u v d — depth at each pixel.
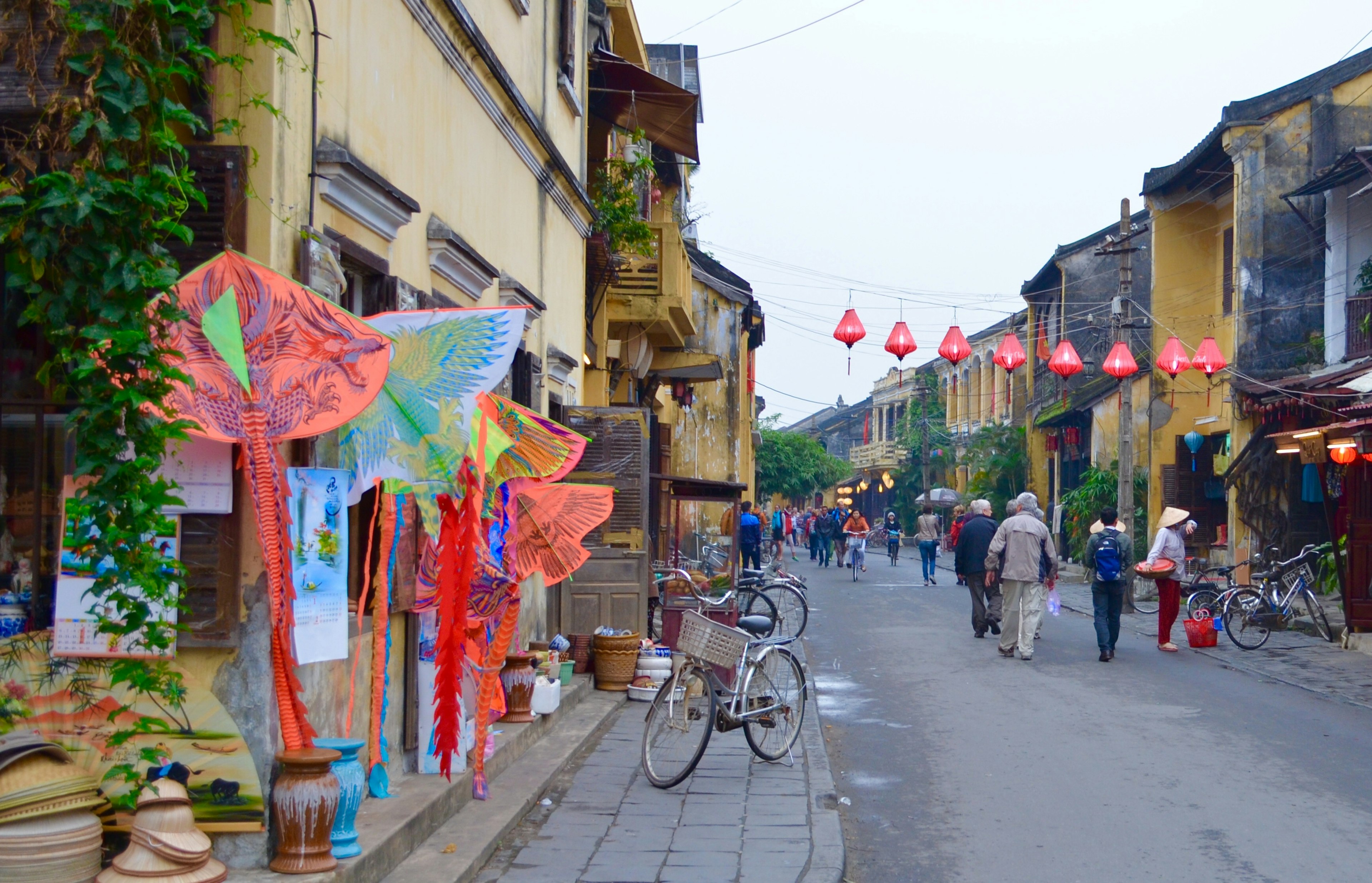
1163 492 25.66
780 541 36.69
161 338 4.54
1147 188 25.95
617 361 18.47
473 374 5.72
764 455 54.91
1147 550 25.31
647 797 7.40
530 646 9.97
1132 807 7.44
